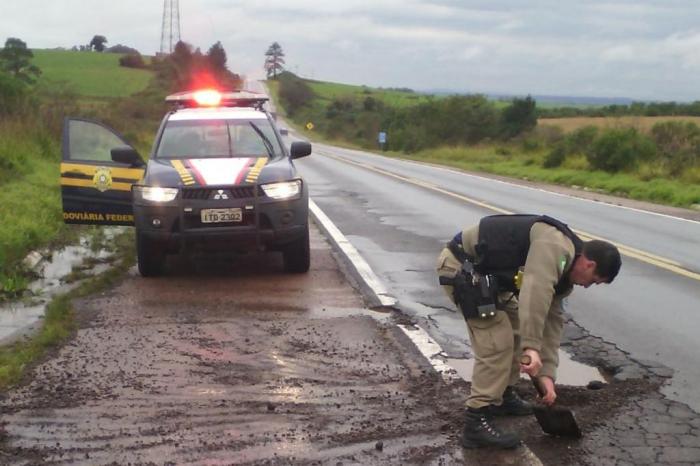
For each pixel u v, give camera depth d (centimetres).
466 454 439
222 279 884
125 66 9594
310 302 780
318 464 424
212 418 486
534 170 2864
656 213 1597
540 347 412
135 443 449
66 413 492
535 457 436
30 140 1816
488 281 434
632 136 2667
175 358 600
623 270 980
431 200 1770
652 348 648
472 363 598
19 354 598
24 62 5762
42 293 807
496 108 6569
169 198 835
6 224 1038
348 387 542
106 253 1032
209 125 984
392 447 446
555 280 411
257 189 841
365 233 1248
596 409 507
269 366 584
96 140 962
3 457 432
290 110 13112
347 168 2983
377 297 801
